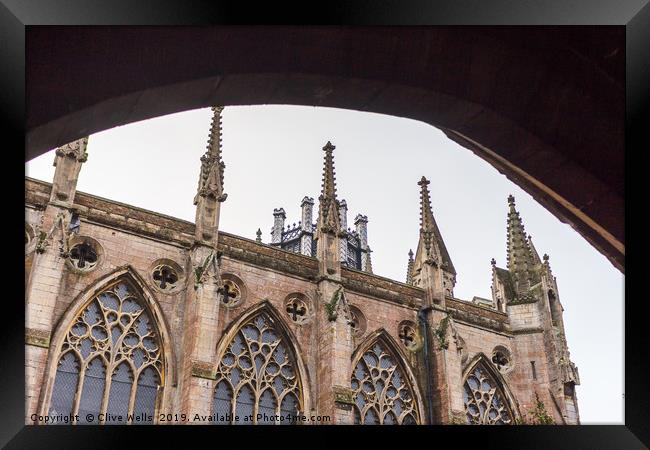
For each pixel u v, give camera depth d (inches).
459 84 384.8
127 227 1749.5
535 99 395.2
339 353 1854.1
